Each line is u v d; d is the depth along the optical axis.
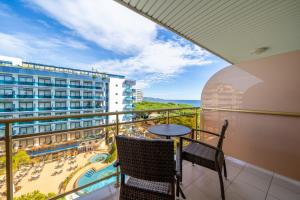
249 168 2.34
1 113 11.09
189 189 1.81
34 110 12.72
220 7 1.83
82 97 16.36
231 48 3.11
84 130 1.72
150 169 1.07
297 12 1.88
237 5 1.79
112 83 19.97
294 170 2.01
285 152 2.09
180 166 1.56
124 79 21.92
